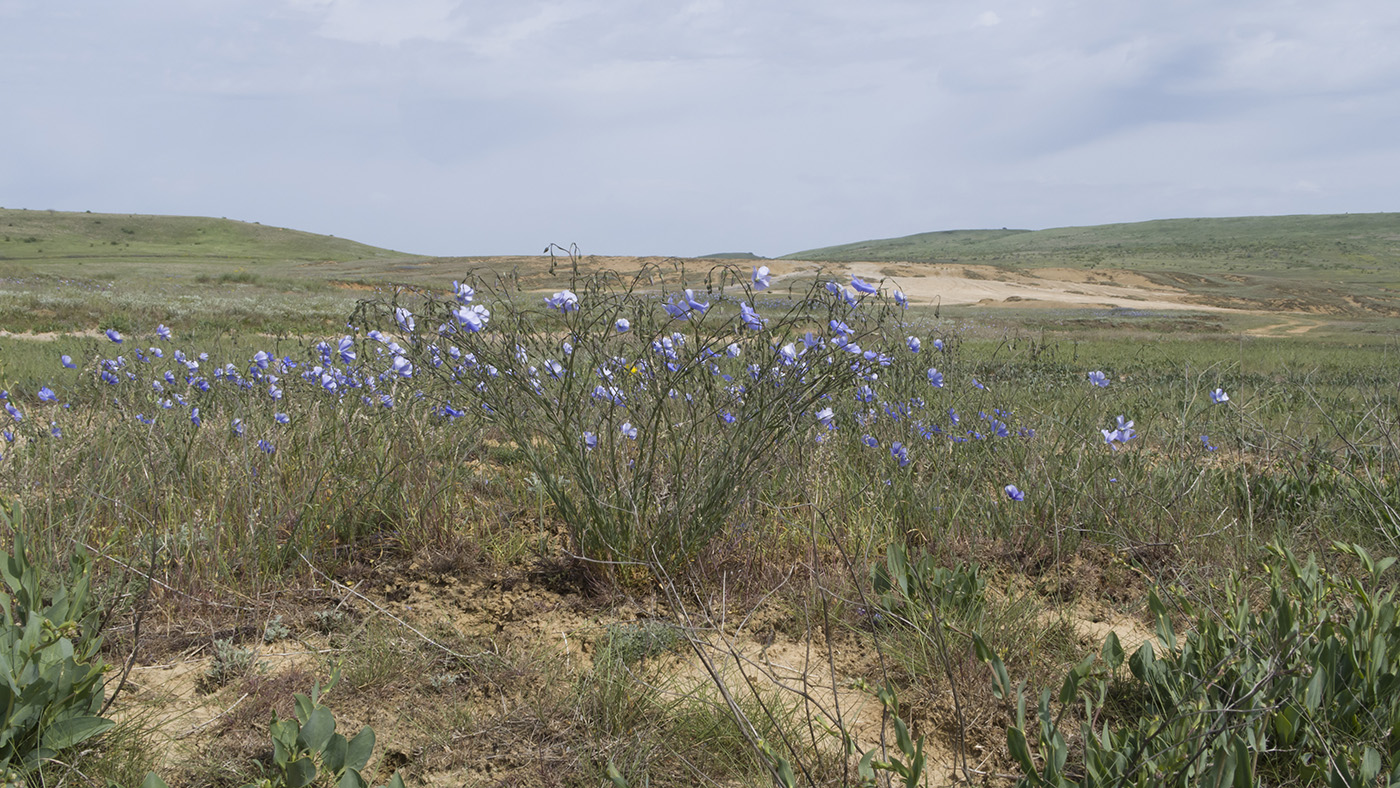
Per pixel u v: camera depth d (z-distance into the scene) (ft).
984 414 16.35
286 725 6.29
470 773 6.82
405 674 8.26
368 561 11.32
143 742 6.94
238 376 15.21
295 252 408.26
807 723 7.54
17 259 290.97
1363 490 13.10
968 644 8.77
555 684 8.11
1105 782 6.07
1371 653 7.32
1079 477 13.67
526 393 11.02
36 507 10.45
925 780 6.94
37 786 6.21
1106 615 10.53
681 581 10.61
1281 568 11.12
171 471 11.82
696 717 7.42
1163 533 12.65
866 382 14.62
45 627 7.17
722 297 10.85
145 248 372.99
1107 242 613.52
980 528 12.95
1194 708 6.72
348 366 14.98
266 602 9.73
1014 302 161.68
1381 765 6.59
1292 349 64.95
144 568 9.65
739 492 10.93
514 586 10.67
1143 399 23.36
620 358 11.76
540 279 123.54
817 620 9.76
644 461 11.41
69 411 14.61
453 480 13.20
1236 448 17.13
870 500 12.89
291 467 12.78
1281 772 6.88
